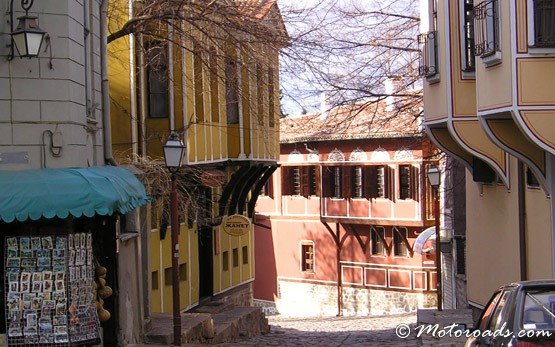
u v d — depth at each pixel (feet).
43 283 43.42
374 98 91.40
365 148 143.43
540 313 26.25
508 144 51.19
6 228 43.50
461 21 59.31
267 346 70.23
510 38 45.80
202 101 77.05
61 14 43.93
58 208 40.04
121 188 44.04
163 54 70.18
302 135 151.74
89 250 45.70
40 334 43.29
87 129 49.49
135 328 56.08
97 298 49.32
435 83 62.95
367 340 76.28
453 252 92.84
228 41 65.98
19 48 41.52
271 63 69.46
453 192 88.38
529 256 57.26
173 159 56.54
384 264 144.77
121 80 67.67
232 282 101.65
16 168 42.75
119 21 66.39
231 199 96.17
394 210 139.33
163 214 75.31
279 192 160.97
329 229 150.51
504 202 63.10
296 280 158.71
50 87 43.52
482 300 70.44
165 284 78.02
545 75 45.50
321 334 88.63
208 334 66.13
